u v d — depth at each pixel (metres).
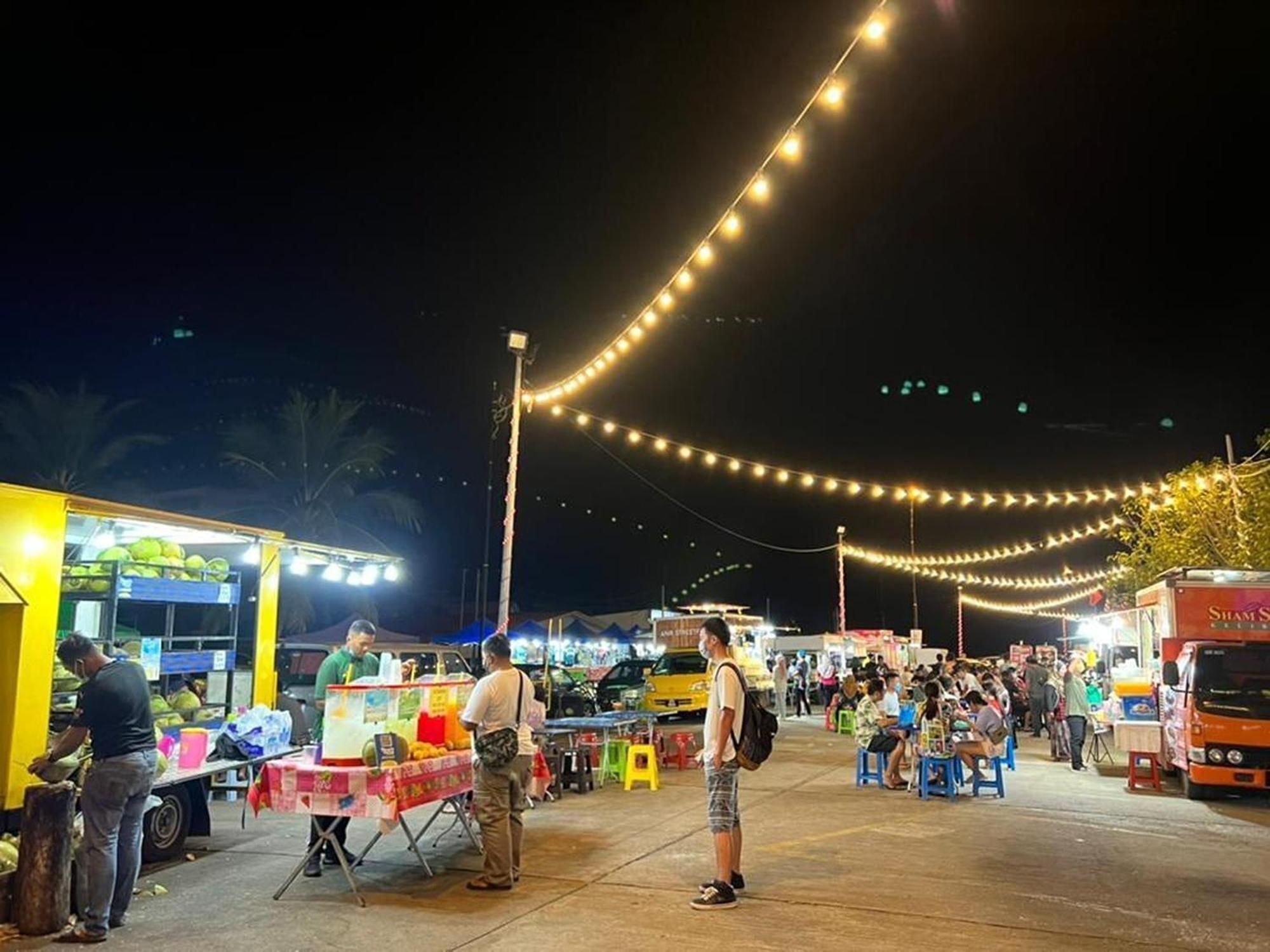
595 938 5.94
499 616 13.29
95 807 6.10
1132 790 13.09
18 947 5.90
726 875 6.71
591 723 12.16
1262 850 9.00
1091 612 42.47
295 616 26.23
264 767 7.17
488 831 7.11
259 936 6.04
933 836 9.35
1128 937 6.11
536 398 15.26
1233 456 21.06
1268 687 12.18
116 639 8.66
